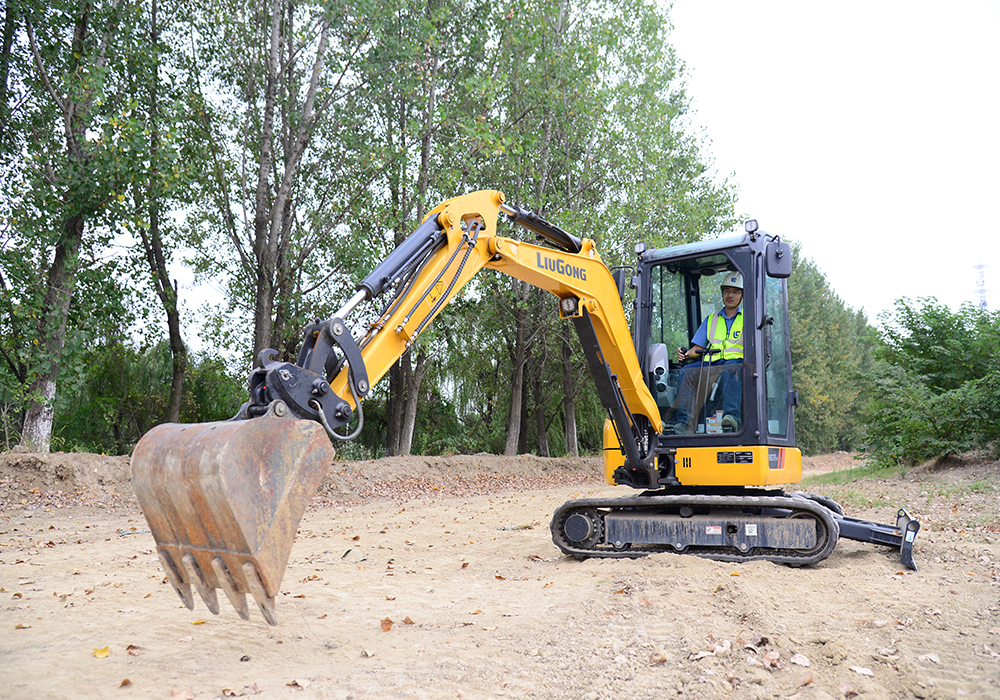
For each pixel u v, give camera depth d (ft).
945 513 32.14
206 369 73.87
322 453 12.92
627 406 23.79
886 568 21.38
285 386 13.89
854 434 144.25
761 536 22.26
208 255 61.21
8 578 21.44
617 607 16.79
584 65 63.93
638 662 13.28
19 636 15.20
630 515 24.18
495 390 94.58
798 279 152.46
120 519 36.14
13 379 47.55
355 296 15.96
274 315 61.11
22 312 45.19
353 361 15.28
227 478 11.79
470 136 55.26
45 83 47.11
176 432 13.33
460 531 32.22
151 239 61.21
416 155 58.54
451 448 86.79
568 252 23.50
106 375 67.92
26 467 41.27
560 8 71.41
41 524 33.91
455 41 64.18
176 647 14.48
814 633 14.80
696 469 23.43
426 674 12.81
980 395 46.65
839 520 23.00
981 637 14.78
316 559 24.98
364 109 60.18
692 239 74.69
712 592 17.79
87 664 13.37
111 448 68.85
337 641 14.92
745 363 23.03
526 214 21.33
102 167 45.19
